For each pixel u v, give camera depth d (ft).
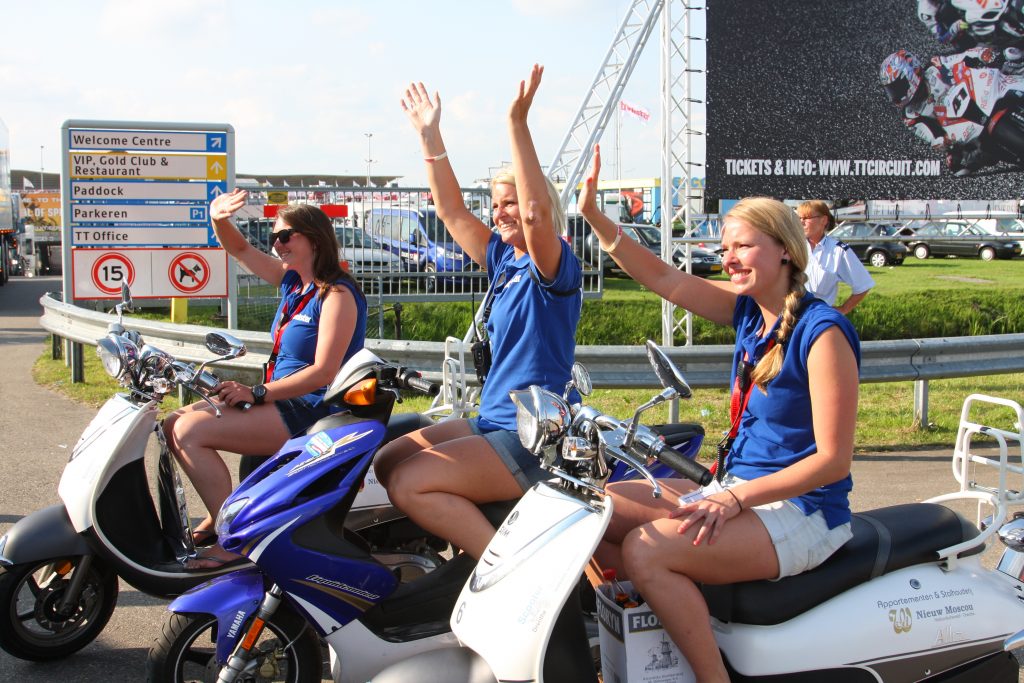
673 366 9.52
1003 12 37.35
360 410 11.56
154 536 13.35
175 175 32.27
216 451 13.78
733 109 36.27
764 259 10.20
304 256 13.96
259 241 41.52
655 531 9.92
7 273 104.12
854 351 9.85
